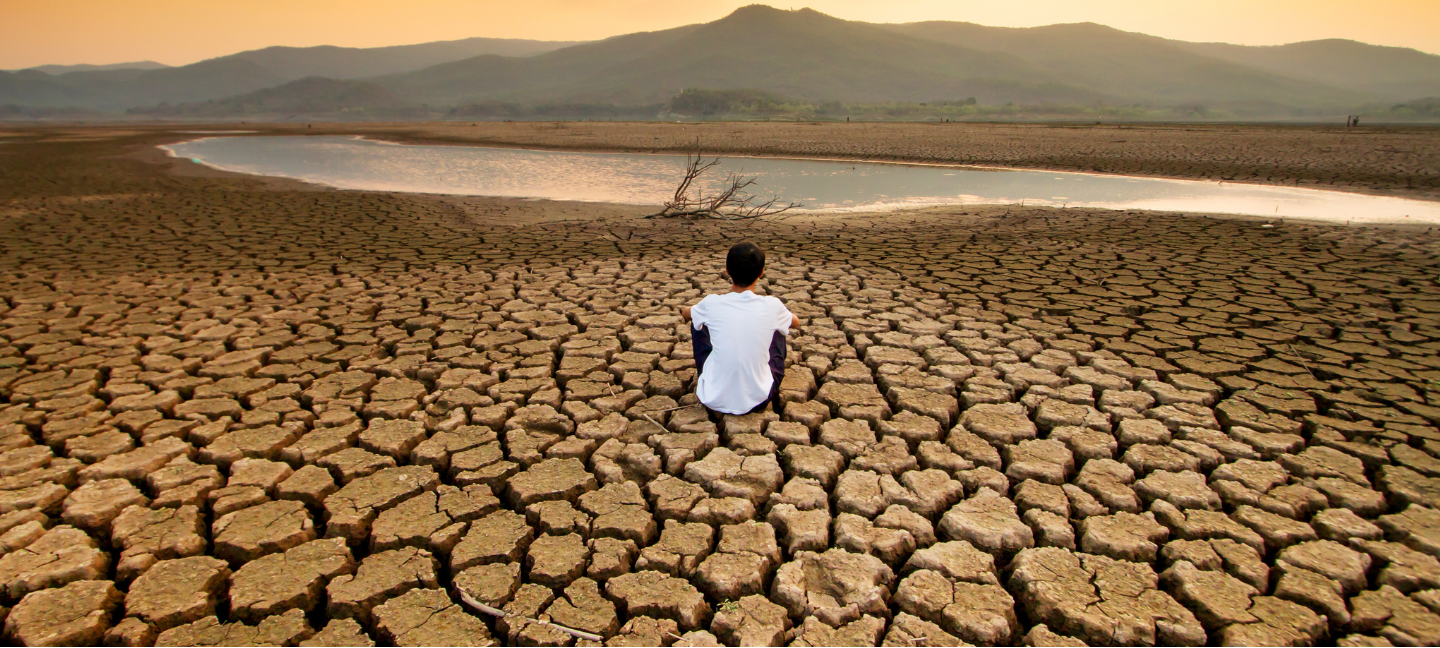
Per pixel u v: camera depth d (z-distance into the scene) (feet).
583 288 20.93
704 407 12.32
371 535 8.77
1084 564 8.16
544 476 10.09
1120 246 27.94
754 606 7.54
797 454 10.65
